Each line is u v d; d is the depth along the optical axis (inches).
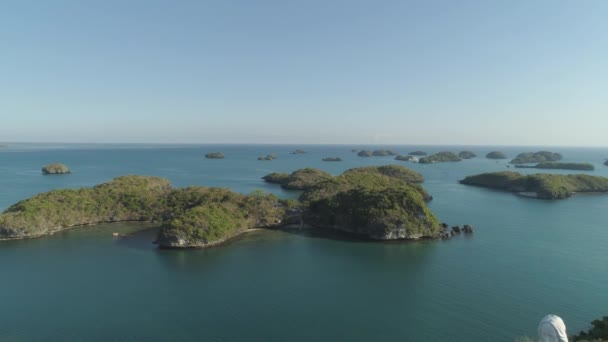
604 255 3668.8
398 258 3572.8
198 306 2591.0
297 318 2439.7
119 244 3912.4
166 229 3855.8
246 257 3572.8
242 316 2463.1
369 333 2271.2
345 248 3858.3
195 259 3501.5
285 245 3941.9
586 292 2815.0
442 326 2352.4
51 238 4099.4
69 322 2363.4
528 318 2443.4
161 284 2947.8
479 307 2596.0
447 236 4254.4
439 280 3056.1
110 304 2610.7
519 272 3216.0
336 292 2832.2
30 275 3100.4
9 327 2300.7
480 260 3521.2
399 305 2620.6
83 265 3329.2
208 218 4045.3
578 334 2110.0
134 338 2197.3
